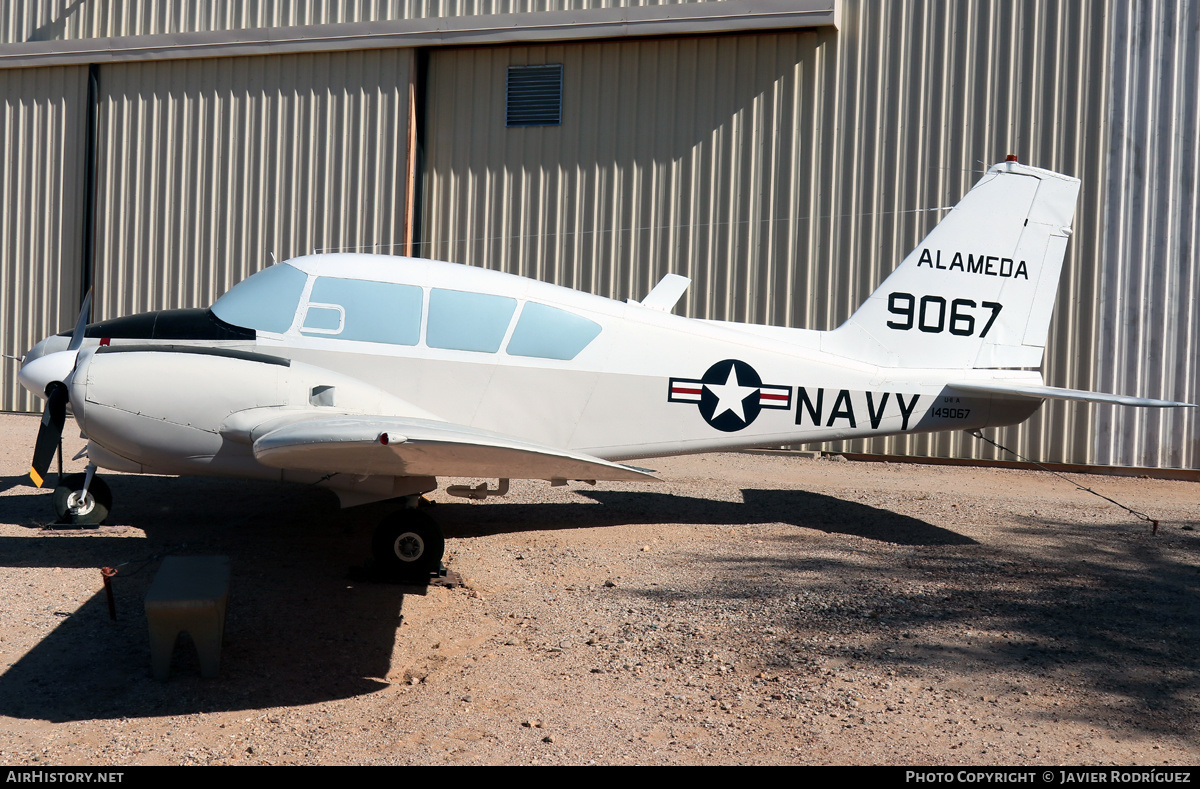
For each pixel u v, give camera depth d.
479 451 3.52
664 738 2.88
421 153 10.32
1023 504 7.13
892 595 4.49
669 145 9.69
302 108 10.41
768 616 4.14
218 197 10.67
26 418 10.81
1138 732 2.95
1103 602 4.44
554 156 9.98
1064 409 8.98
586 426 5.61
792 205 9.42
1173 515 6.78
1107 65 8.73
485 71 10.12
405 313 5.33
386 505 6.51
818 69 9.31
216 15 10.66
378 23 10.09
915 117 9.12
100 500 5.61
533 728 2.95
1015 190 6.23
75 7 11.02
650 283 9.79
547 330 5.52
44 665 3.35
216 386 4.81
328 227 10.39
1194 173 8.64
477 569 4.93
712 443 5.85
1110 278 8.81
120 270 10.96
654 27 9.48
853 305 9.30
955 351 6.21
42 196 11.16
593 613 4.18
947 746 2.83
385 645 3.73
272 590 4.41
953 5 9.00
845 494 7.48
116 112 10.89
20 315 11.18
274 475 4.87
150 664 3.41
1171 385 8.74
